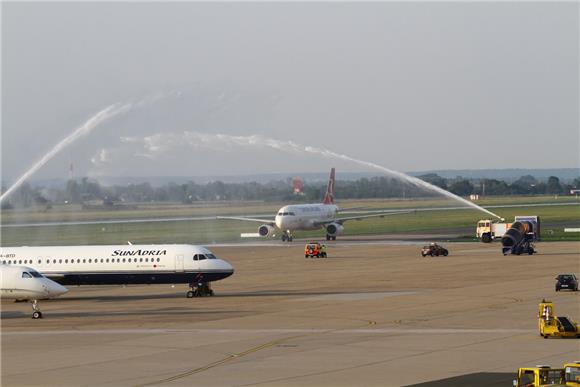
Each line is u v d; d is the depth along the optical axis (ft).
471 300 453.58
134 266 509.35
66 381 264.93
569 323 333.62
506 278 565.12
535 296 464.65
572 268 625.41
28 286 421.59
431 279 574.56
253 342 332.60
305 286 556.51
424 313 407.44
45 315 435.94
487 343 319.47
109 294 545.85
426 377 258.78
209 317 413.59
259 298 495.00
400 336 340.18
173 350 317.83
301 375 266.36
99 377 270.26
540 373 217.56
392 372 267.80
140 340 344.08
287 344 326.03
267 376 266.16
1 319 421.59
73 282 513.86
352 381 255.50
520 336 334.85
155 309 453.17
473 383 247.91
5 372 280.51
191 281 507.71
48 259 517.14
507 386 242.78
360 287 539.29
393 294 494.59
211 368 281.54
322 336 344.08
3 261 518.37
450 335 340.39
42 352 319.06
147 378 267.39
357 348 313.94
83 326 391.24
